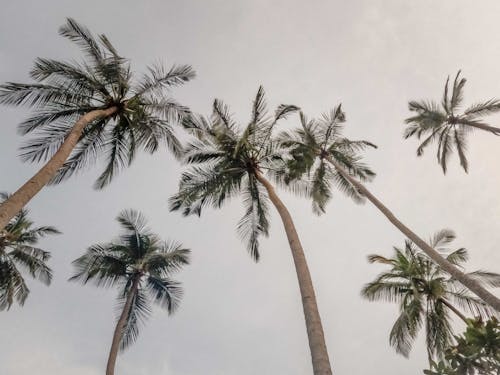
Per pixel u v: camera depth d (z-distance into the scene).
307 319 8.44
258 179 15.99
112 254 20.80
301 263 10.29
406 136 24.52
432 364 11.59
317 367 7.16
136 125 14.52
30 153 12.40
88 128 13.80
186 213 17.66
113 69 13.95
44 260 22.22
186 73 15.48
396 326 18.12
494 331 10.92
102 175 14.88
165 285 20.77
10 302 20.55
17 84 12.41
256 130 16.64
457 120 21.91
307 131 18.59
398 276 19.25
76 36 13.96
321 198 18.58
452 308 17.64
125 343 18.92
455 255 19.53
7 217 7.60
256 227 16.11
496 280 17.12
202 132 17.00
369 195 17.66
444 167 23.31
